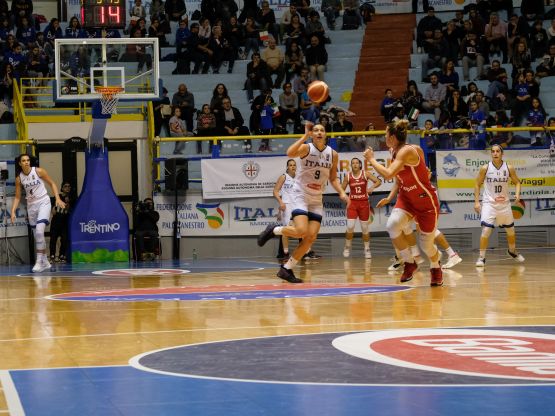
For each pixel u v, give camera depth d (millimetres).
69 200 19422
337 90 23531
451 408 4047
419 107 21516
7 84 22703
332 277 12883
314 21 24219
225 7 25219
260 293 10328
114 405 4219
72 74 17328
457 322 7242
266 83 23141
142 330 7070
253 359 5496
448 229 19797
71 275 14531
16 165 18203
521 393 4367
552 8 25484
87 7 17328
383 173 10375
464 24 24000
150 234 19203
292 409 4074
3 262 18938
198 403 4227
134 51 18344
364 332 6695
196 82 23828
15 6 24844
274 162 19734
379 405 4129
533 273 12805
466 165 19781
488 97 22000
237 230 19812
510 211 14930
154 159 19797
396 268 14125
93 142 18875
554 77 23094
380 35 25344
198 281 12570
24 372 5168
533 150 19891
